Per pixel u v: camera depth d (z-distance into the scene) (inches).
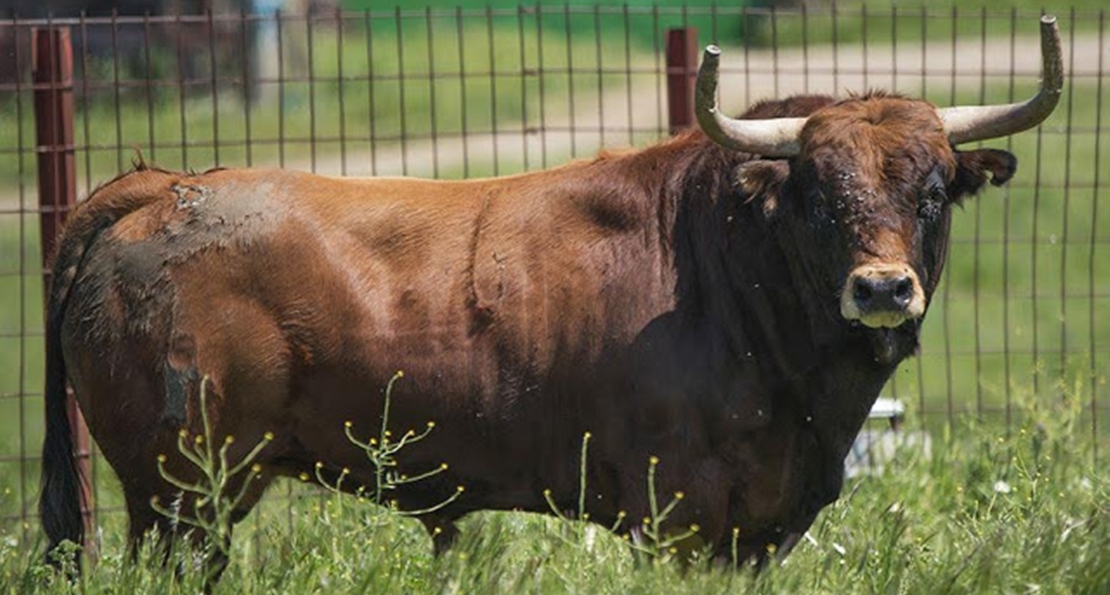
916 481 773.9
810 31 2148.1
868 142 587.5
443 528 649.6
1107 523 588.4
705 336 609.3
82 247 626.2
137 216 621.6
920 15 914.7
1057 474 745.0
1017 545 588.1
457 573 575.5
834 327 601.0
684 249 618.5
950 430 848.9
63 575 589.0
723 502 610.9
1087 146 1658.5
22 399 797.2
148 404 609.9
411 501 634.8
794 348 607.8
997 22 2149.4
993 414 917.2
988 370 1175.0
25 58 1583.4
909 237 580.7
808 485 625.3
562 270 615.8
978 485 756.6
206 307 607.8
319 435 620.7
